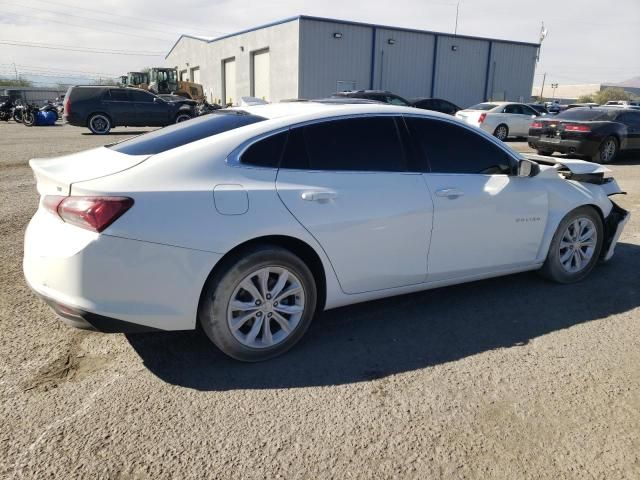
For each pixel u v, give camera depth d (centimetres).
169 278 273
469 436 248
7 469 219
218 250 279
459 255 373
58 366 300
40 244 279
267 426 252
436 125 368
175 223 270
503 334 353
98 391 277
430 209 348
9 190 788
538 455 236
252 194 290
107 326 270
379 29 2931
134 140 337
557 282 446
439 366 311
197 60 4425
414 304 402
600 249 462
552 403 274
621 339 347
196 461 227
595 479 222
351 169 326
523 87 3584
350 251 323
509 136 1880
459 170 372
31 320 354
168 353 319
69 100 1858
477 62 3331
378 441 243
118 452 231
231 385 287
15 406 261
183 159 286
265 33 3073
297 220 300
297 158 312
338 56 2859
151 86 3156
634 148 1299
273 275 307
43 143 1470
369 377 298
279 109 343
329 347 332
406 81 3108
